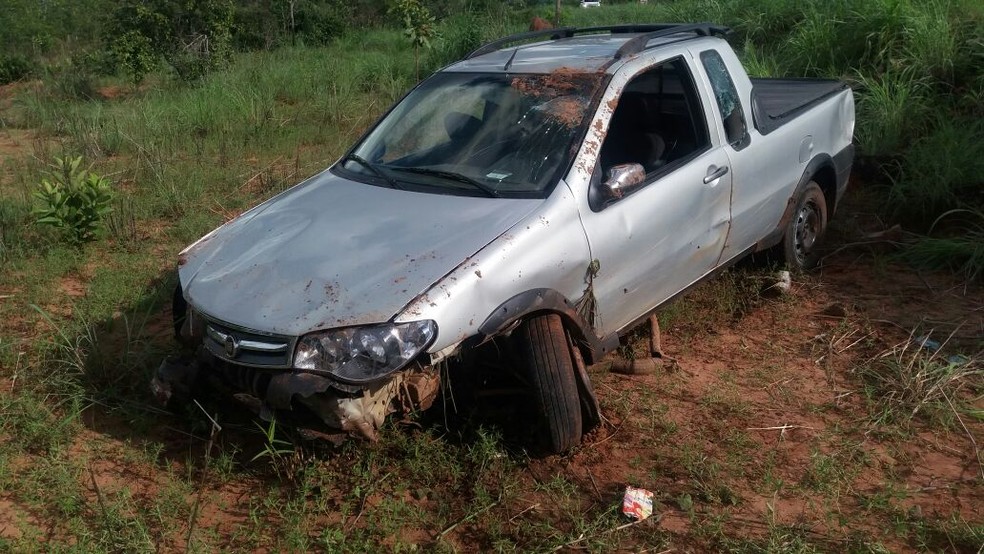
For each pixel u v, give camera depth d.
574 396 3.71
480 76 4.70
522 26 16.19
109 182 7.70
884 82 8.19
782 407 4.36
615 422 4.18
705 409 4.32
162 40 15.26
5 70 18.59
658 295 4.44
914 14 9.04
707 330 5.26
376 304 3.32
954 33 8.75
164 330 5.30
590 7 21.28
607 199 3.95
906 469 3.81
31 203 7.77
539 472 3.80
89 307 5.51
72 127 10.78
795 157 5.41
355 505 3.59
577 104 4.19
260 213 4.39
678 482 3.73
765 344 5.07
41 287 5.96
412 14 13.52
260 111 11.10
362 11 24.08
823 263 6.24
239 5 21.33
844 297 5.64
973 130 7.36
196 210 7.71
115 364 4.71
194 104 11.46
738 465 3.80
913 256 6.15
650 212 4.15
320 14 22.00
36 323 5.47
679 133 4.68
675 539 3.36
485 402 4.07
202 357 3.62
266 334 3.34
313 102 12.23
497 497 3.60
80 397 4.27
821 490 3.63
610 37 5.16
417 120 4.64
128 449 4.01
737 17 11.77
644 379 4.61
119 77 16.34
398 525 3.39
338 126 11.02
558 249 3.70
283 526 3.45
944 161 6.86
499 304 3.51
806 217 5.80
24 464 3.92
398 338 3.26
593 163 3.97
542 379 3.67
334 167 4.74
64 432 4.07
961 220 6.62
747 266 5.71
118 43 14.83
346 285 3.44
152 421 4.25
